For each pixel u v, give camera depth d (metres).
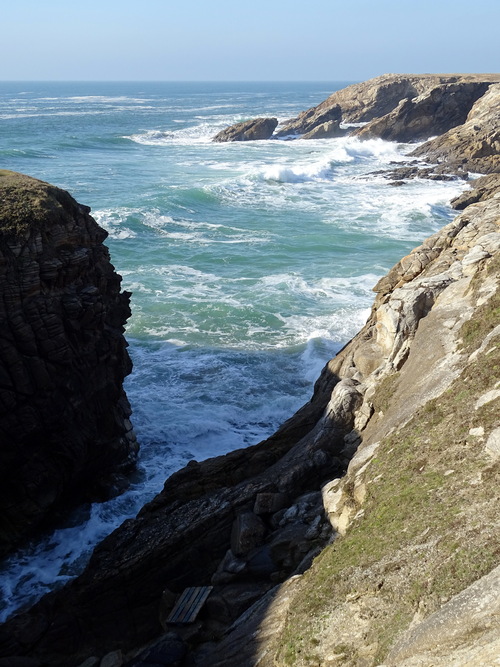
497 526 8.36
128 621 14.35
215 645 11.80
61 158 76.81
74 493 19.02
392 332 17.36
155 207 49.03
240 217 49.53
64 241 18.36
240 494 15.06
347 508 12.25
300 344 28.08
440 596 7.87
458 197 52.47
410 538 9.27
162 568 14.52
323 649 8.56
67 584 15.31
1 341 16.42
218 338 28.67
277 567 12.79
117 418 20.25
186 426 22.33
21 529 17.22
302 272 36.94
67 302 17.92
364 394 16.38
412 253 20.77
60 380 17.59
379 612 8.49
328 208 53.09
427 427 12.23
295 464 15.32
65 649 13.86
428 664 6.96
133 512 18.86
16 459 16.97
